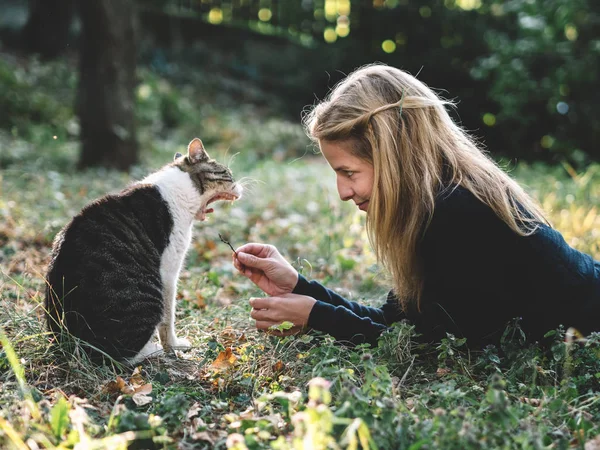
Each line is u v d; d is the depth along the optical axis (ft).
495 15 44.09
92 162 27.40
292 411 7.18
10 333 9.51
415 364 9.18
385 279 13.17
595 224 18.45
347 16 50.55
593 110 35.14
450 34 45.83
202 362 9.22
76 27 48.32
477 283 8.70
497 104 41.65
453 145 8.89
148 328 9.15
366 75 8.88
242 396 8.17
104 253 8.98
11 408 7.10
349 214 19.48
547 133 37.73
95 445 6.14
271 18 54.29
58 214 17.70
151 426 6.86
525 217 8.63
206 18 53.36
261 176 27.96
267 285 9.80
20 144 28.99
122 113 27.40
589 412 7.61
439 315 9.13
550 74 35.04
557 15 34.12
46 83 39.01
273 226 19.03
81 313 8.73
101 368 8.70
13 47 43.86
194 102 44.80
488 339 9.30
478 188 8.49
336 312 9.26
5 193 19.60
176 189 10.41
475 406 7.57
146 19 50.47
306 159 38.73
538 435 6.30
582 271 8.84
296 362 9.01
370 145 8.48
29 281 12.21
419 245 8.73
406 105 8.53
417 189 8.48
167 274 9.98
